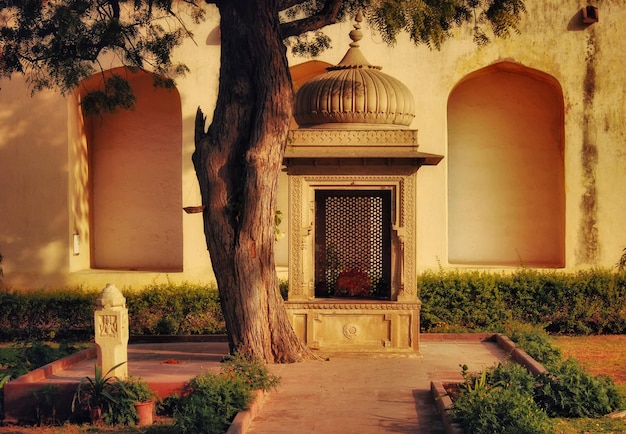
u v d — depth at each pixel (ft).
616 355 42.91
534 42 52.37
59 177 53.52
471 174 56.44
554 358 37.37
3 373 33.17
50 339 50.34
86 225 57.06
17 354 38.32
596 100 52.37
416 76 52.34
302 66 53.42
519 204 56.03
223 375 28.27
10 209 53.78
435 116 52.29
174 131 58.59
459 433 23.43
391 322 35.76
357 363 34.37
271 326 34.04
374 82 36.37
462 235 56.44
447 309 49.96
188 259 53.11
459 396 25.95
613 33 52.34
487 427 23.32
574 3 52.39
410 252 35.91
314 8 42.14
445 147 52.19
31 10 38.27
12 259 53.67
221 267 33.81
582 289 50.24
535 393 29.45
